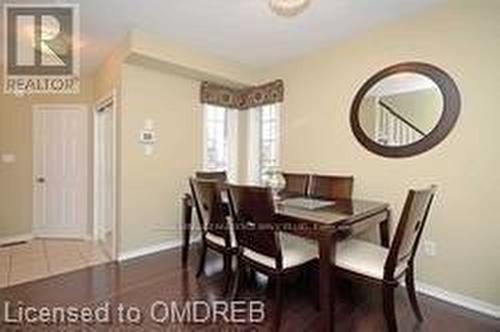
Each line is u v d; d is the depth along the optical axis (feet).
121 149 11.16
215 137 14.34
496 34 7.55
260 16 9.03
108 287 8.84
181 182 12.93
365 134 9.98
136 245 11.63
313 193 10.70
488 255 7.64
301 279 8.96
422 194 6.33
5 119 13.62
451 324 7.12
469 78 7.95
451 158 8.25
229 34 10.23
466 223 7.99
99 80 13.64
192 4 8.36
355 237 8.95
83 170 14.53
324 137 11.18
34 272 9.94
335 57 10.87
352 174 10.35
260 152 14.25
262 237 7.09
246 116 14.34
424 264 8.70
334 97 10.89
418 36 8.86
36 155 14.28
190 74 12.41
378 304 8.01
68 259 11.28
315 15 8.96
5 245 13.14
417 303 7.67
